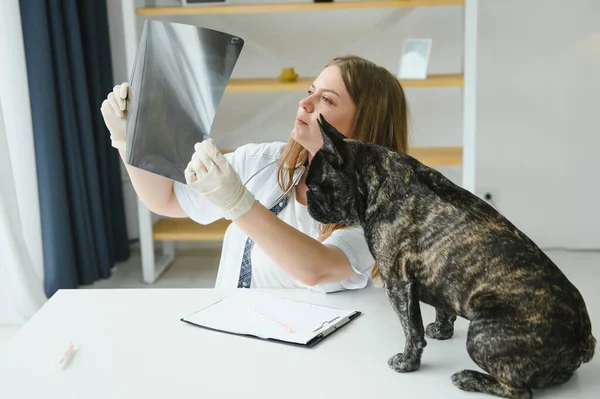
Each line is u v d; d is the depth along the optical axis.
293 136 1.74
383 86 1.71
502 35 3.76
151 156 1.48
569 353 1.17
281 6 3.32
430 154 3.60
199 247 4.24
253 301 1.63
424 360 1.35
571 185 3.91
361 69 1.70
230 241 1.93
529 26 3.74
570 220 3.96
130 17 3.39
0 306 2.96
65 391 1.27
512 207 3.97
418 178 1.27
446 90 3.86
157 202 1.85
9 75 2.97
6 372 1.34
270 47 3.88
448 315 1.41
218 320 1.53
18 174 3.08
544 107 3.83
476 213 1.22
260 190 1.89
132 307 1.62
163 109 1.44
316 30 3.84
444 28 3.78
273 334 1.45
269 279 1.84
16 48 2.97
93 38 3.50
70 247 3.31
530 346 1.15
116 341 1.46
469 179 3.38
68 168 3.31
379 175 1.27
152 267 3.65
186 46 1.38
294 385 1.27
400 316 1.27
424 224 1.23
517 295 1.16
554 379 1.21
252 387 1.26
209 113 1.43
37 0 3.02
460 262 1.19
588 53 3.75
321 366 1.33
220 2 3.41
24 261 2.95
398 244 1.24
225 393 1.25
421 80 3.37
